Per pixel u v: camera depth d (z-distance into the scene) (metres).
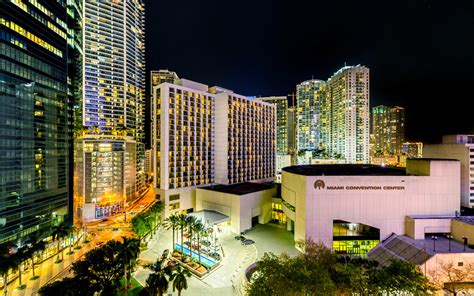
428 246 52.59
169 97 93.94
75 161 107.25
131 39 191.75
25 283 51.78
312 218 61.41
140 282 50.31
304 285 31.08
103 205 107.94
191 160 101.69
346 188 61.31
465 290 45.56
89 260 43.16
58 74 76.56
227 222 84.62
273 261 36.16
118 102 179.25
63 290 34.81
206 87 113.88
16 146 61.72
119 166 115.06
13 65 61.94
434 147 76.75
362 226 61.53
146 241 72.94
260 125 131.88
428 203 61.12
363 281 34.19
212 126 112.75
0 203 57.44
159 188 94.19
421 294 33.44
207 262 58.84
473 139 72.44
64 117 78.50
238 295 45.66
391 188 61.16
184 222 62.56
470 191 66.94
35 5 68.69
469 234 53.12
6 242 52.31
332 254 44.44
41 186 68.38
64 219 76.44
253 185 105.00
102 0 173.75
